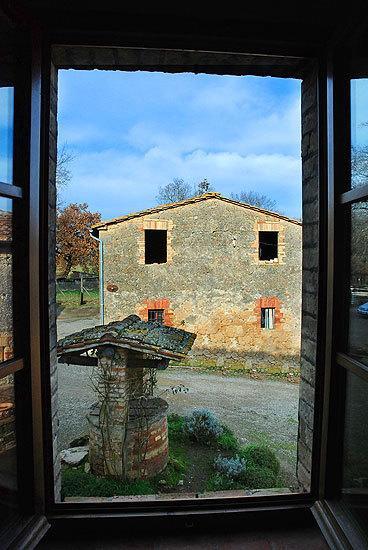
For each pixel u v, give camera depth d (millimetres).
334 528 1226
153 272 10641
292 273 11008
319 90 1388
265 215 10883
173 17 1267
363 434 1169
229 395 8312
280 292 10961
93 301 18016
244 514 1361
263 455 5145
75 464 4676
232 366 10508
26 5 1191
